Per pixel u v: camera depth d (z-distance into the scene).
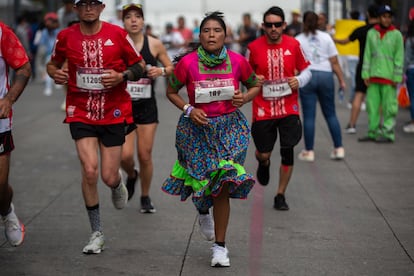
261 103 10.93
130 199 11.70
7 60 7.99
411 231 9.86
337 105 23.69
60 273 8.13
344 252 8.90
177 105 8.31
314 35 14.21
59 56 8.70
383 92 16.72
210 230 8.72
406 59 17.89
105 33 8.55
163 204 11.41
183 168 8.44
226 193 8.31
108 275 8.06
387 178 13.27
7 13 41.41
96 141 8.73
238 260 8.59
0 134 8.04
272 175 13.55
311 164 14.52
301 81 10.80
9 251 8.97
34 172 14.05
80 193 12.27
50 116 21.91
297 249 9.02
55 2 56.66
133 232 9.83
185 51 8.54
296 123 10.95
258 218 10.55
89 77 8.55
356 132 18.33
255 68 10.92
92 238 8.88
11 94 7.84
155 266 8.38
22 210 11.09
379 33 16.52
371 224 10.22
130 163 10.65
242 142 8.30
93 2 8.38
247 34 28.91
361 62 17.61
